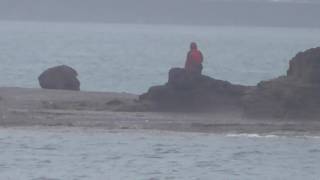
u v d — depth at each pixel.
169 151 88.12
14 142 91.56
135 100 111.56
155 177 78.19
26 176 77.88
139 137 94.19
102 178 77.38
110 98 116.75
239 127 98.62
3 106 109.56
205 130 97.62
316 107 101.81
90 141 92.38
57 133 95.38
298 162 84.69
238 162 84.38
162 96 107.69
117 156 85.81
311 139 94.12
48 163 82.81
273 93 102.94
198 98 106.88
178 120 101.88
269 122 101.06
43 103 111.94
